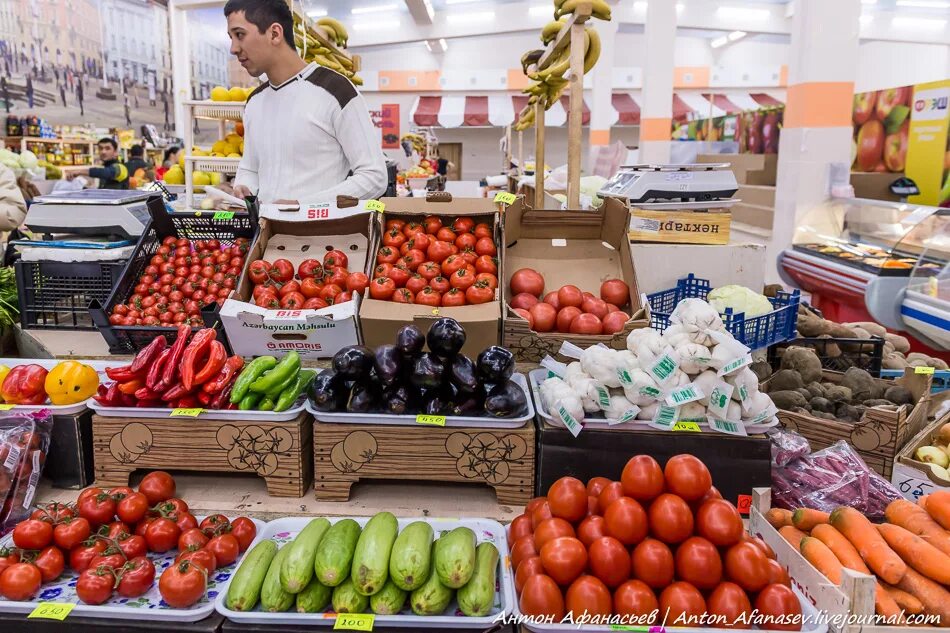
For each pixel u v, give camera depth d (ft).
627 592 4.50
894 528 5.46
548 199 22.08
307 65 9.87
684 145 39.45
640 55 68.64
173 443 6.35
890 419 7.26
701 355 6.04
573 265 8.96
